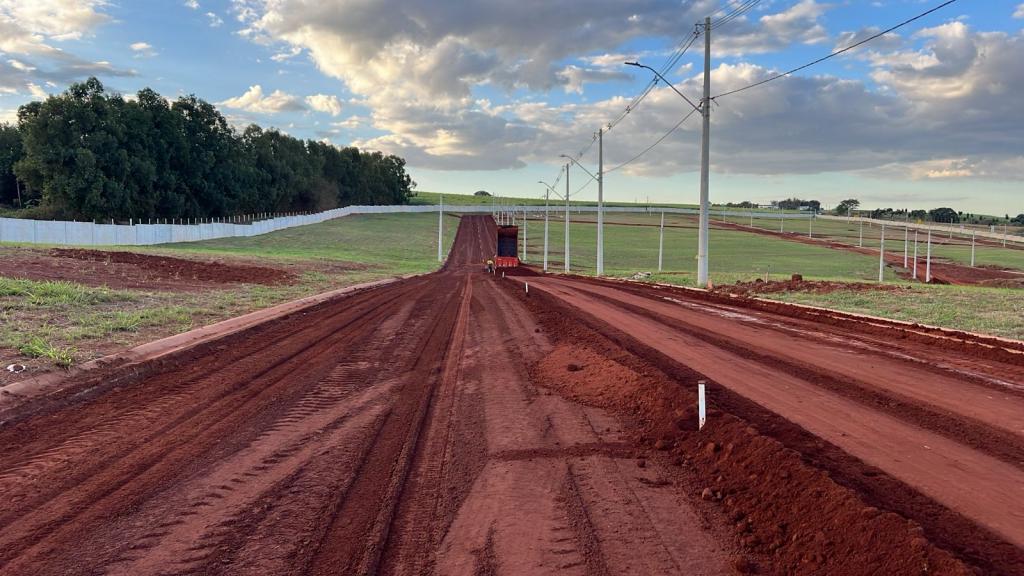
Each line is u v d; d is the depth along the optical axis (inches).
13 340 474.3
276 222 3683.6
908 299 861.8
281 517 225.0
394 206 6397.6
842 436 274.2
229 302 856.9
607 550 195.8
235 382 438.6
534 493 244.1
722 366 435.5
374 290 1311.5
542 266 2876.5
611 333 605.6
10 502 237.0
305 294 1076.5
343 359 536.1
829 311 772.6
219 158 3973.9
